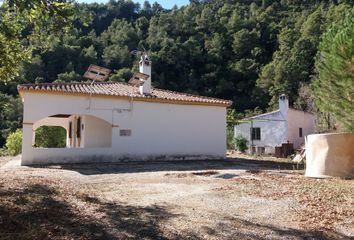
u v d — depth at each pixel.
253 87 53.34
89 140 19.16
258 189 8.79
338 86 10.92
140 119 17.53
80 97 16.20
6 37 7.25
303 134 31.12
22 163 15.15
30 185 8.52
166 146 18.05
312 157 11.79
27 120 15.23
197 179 10.63
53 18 5.79
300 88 38.53
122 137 17.09
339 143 11.29
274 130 29.64
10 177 10.26
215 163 16.61
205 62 56.03
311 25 48.34
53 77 43.28
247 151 29.58
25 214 5.78
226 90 52.97
